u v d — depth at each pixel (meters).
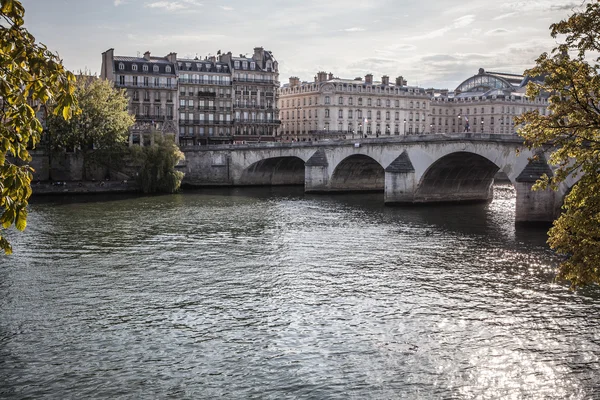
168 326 29.45
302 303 33.31
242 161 110.25
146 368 24.66
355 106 152.75
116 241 49.94
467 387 23.27
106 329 28.94
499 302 33.47
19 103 10.73
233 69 138.88
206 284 36.94
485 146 71.81
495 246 49.34
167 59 134.25
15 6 10.12
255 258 44.22
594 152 20.48
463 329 29.25
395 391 22.89
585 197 20.41
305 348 26.89
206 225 59.56
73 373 24.08
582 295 34.66
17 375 23.83
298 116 157.62
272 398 22.25
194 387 23.08
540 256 45.38
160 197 86.81
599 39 19.62
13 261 42.06
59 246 47.34
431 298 34.22
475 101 175.12
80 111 11.71
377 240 51.91
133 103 125.31
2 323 29.50
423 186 82.38
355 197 92.94
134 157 91.44
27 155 11.30
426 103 164.25
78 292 34.84
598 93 19.95
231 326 29.58
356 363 25.33
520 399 22.41
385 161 87.00
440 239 52.56
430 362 25.47
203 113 134.75
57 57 11.19
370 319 30.69
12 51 10.61
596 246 19.53
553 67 20.34
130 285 36.44
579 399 22.42
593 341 27.78
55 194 88.00
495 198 92.31
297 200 86.69
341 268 41.28
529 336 28.34
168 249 47.03
